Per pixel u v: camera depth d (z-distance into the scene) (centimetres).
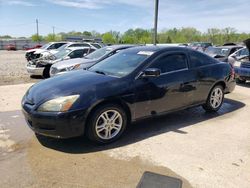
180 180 322
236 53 1068
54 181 317
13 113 584
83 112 385
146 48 524
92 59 913
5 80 1115
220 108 638
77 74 472
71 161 365
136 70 450
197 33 7012
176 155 385
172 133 470
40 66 1144
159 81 467
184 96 515
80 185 310
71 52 1178
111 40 6469
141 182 317
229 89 623
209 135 463
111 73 468
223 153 393
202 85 547
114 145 417
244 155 388
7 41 5356
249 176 333
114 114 423
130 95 430
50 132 385
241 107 650
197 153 392
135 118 449
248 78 914
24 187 305
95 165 355
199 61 551
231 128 500
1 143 421
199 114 587
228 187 310
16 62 2069
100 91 402
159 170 344
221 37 6059
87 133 404
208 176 331
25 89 845
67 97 381
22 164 355
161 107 480
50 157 375
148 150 400
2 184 310
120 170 343
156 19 1251
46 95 392
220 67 591
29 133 463
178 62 509
